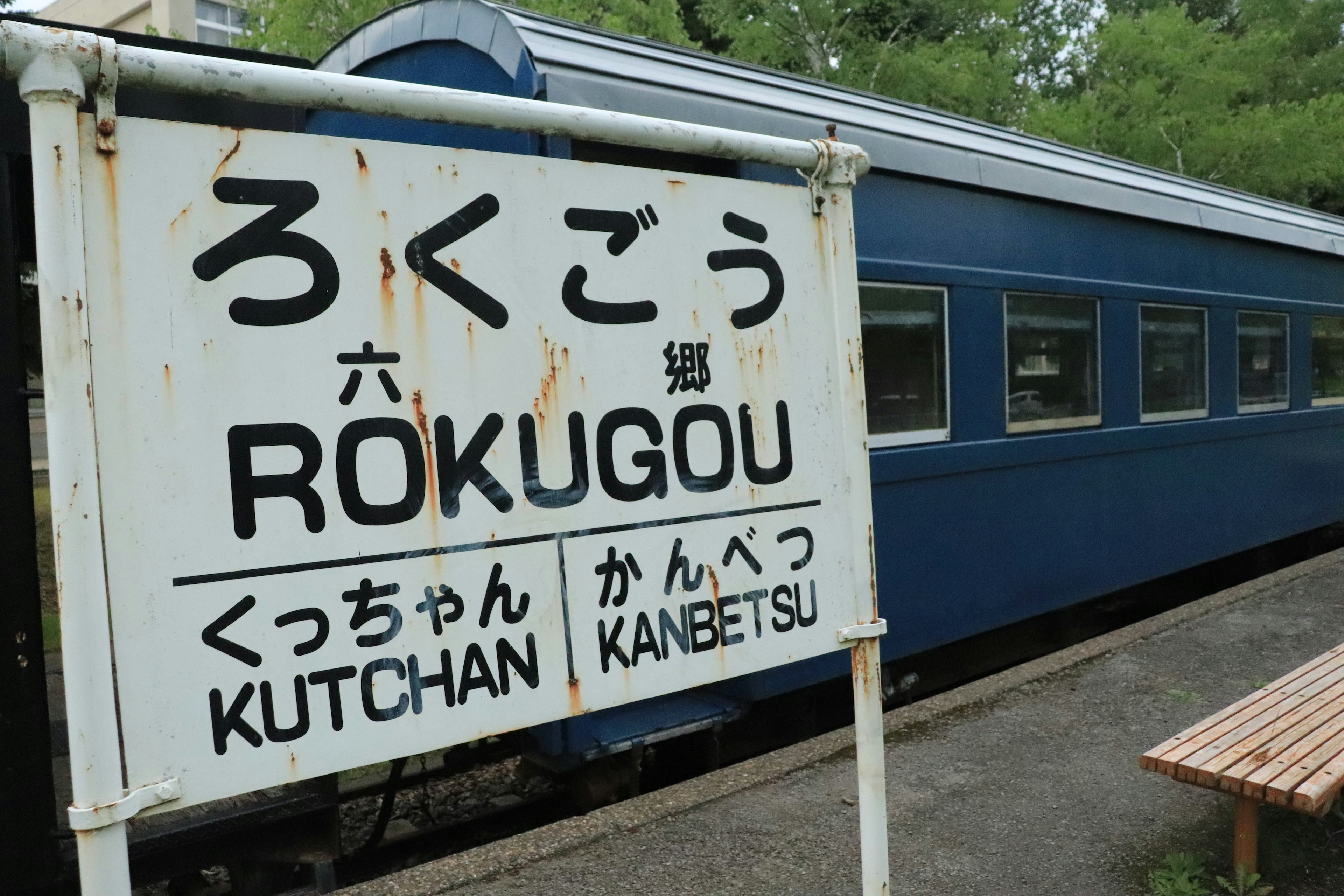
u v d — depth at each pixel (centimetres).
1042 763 377
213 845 288
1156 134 1739
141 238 138
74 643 130
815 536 205
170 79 138
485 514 165
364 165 155
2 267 262
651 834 324
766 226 200
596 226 178
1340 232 912
